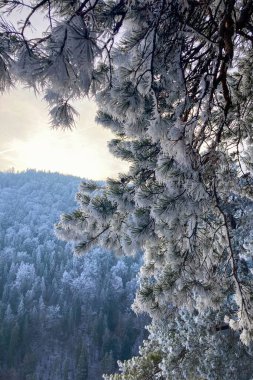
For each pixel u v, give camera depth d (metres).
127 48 1.83
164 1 1.69
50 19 1.30
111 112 1.82
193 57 2.34
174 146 1.83
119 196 2.88
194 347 9.09
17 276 130.00
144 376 10.50
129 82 1.74
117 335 102.69
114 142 3.34
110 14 1.77
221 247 3.61
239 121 2.90
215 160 2.38
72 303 117.38
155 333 10.43
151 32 1.72
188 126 1.88
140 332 103.50
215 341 8.71
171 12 1.84
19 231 186.12
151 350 11.23
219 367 8.71
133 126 2.05
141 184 2.95
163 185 2.57
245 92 3.02
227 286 3.88
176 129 1.80
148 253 3.65
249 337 3.06
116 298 127.12
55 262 152.62
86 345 99.44
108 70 1.85
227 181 3.00
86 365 84.88
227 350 8.75
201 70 2.33
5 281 131.38
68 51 1.25
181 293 3.40
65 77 1.26
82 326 109.69
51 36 1.29
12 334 90.44
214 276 3.61
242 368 8.91
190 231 2.58
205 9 2.08
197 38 2.23
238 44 2.72
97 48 1.34
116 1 1.85
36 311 107.69
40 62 1.22
